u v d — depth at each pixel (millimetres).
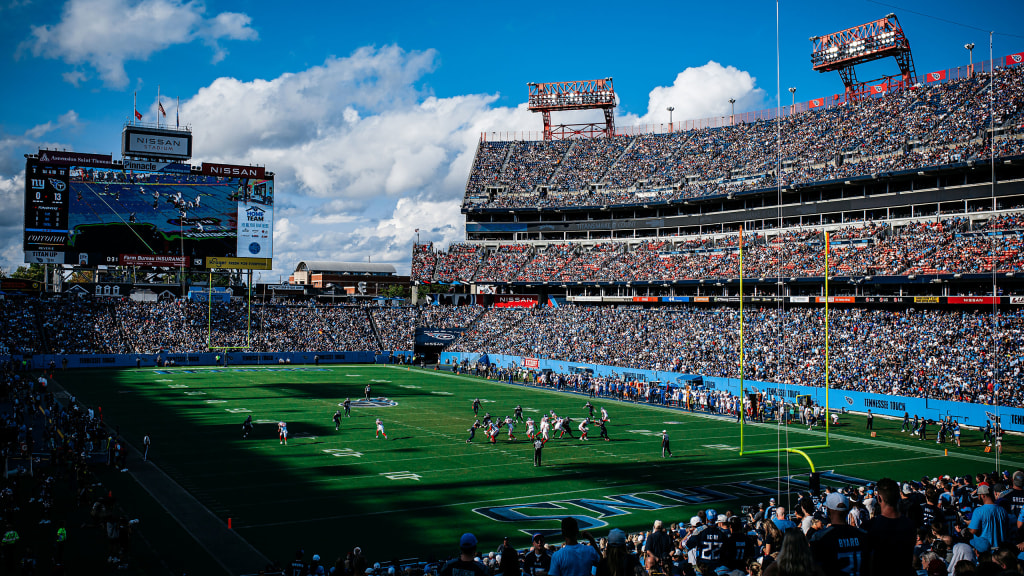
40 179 75812
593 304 94312
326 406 55531
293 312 93812
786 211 81188
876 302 67688
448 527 26828
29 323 78000
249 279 86000
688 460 38688
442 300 105562
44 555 23547
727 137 95000
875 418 52500
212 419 48688
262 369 80438
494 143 111938
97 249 78062
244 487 32125
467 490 32156
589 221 98875
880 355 58156
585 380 68938
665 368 67875
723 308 78438
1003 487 17828
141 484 32531
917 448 42094
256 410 52750
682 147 98125
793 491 32062
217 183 82938
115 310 84875
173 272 90312
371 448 40812
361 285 153000
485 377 78312
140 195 79625
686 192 89562
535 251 99312
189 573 22047
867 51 84312
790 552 6059
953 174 68750
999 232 62062
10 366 67062
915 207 72062
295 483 32906
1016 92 68438
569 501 30547
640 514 28625
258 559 23312
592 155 104875
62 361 75250
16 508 28219
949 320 59281
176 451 39219
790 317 68688
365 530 26406
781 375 59844
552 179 103250
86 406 52594
